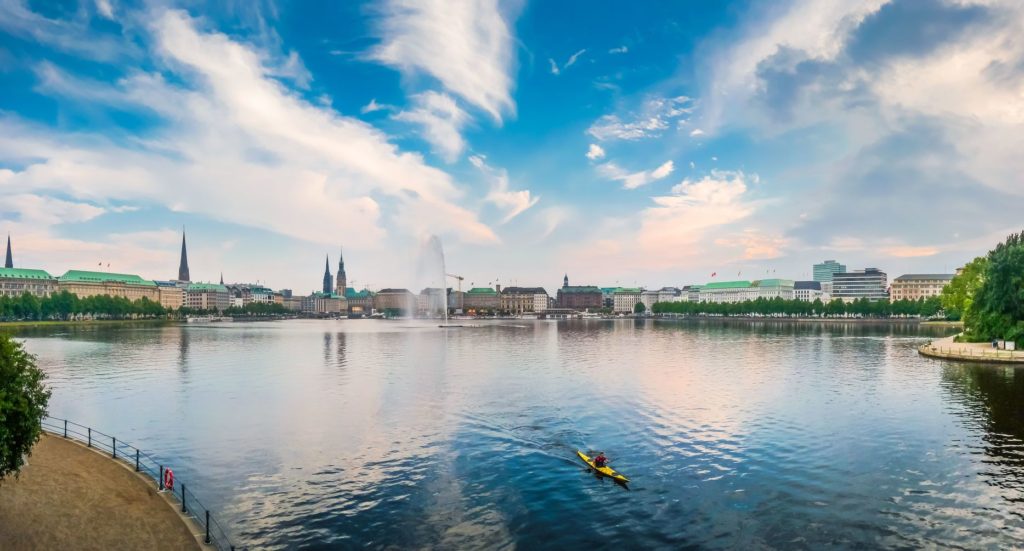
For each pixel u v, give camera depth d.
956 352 113.38
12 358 31.47
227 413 63.22
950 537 32.84
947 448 49.34
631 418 60.44
